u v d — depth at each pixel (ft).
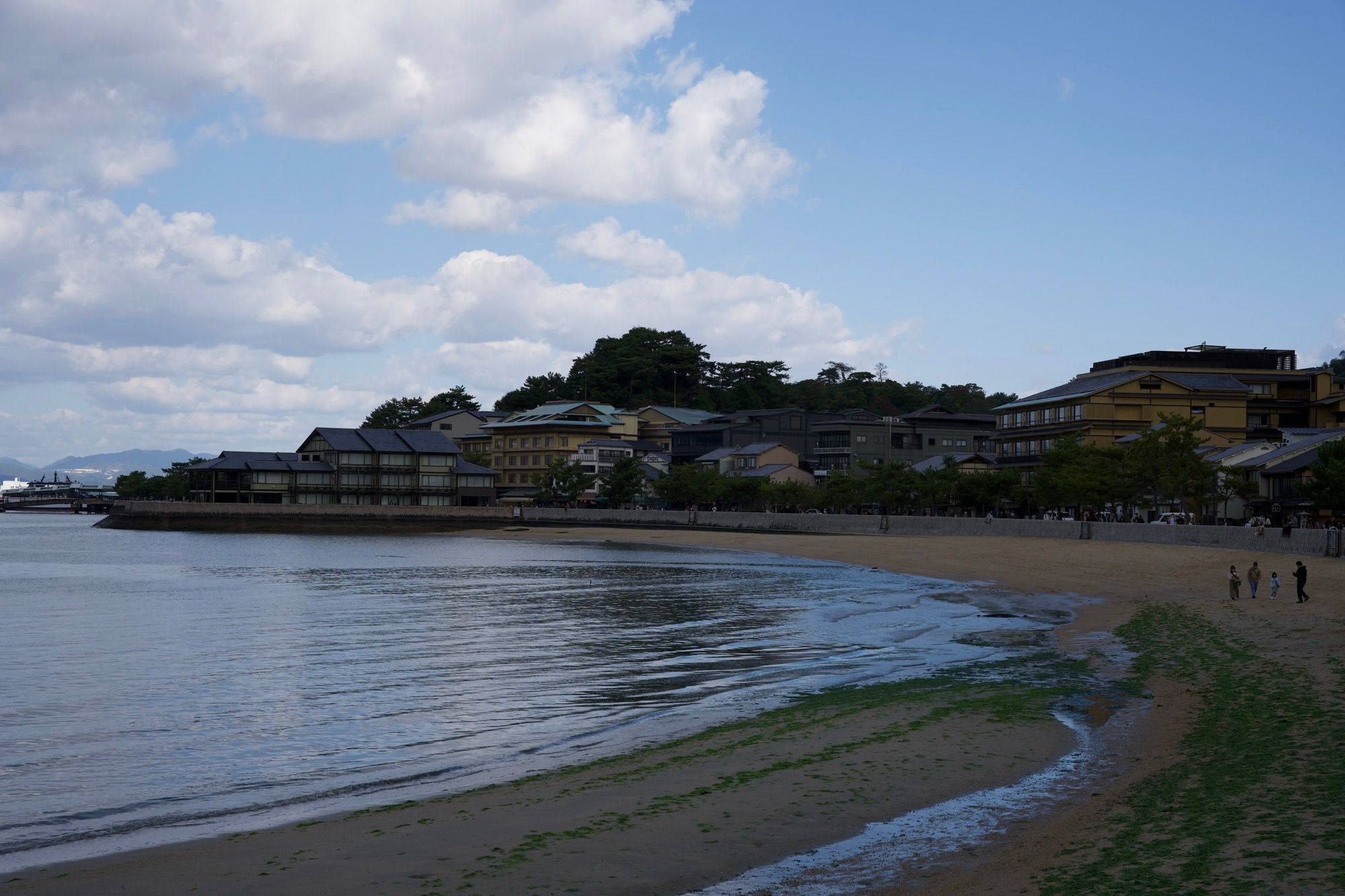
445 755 73.51
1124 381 369.30
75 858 49.98
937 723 76.69
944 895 40.65
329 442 510.99
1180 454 271.69
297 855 48.34
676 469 498.28
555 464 521.65
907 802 55.42
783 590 203.82
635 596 192.54
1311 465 239.50
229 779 67.46
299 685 102.32
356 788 64.54
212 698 95.71
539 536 436.35
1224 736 65.62
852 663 114.42
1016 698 86.89
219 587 209.97
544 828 51.42
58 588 206.08
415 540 427.33
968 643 128.47
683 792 58.03
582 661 117.19
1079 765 62.95
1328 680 81.41
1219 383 381.60
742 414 563.07
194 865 47.42
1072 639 126.62
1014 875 42.32
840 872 44.45
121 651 123.65
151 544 385.50
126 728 83.05
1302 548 190.29
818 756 66.28
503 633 142.00
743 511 449.89
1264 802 48.93
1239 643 106.93
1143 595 171.42
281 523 480.64
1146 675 95.20
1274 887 37.06
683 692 97.96
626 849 47.83
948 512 398.42
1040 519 319.47
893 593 196.34
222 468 499.10
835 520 379.35
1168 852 42.50
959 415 525.75
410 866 46.03
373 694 97.45
